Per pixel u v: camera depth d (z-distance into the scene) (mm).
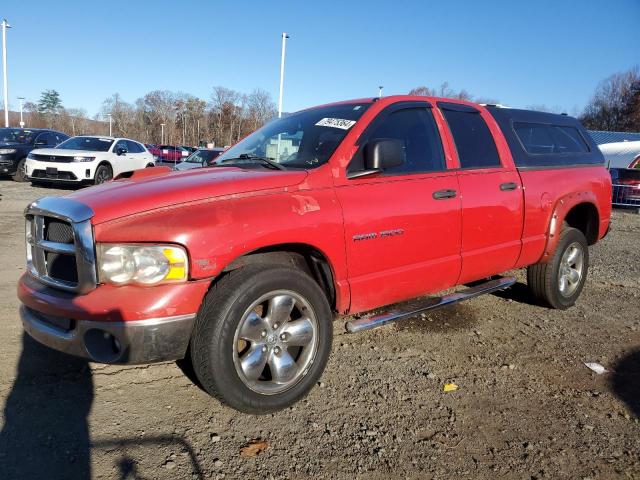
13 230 8570
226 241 2908
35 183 16469
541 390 3623
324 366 3387
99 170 15406
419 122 4137
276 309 3133
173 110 82500
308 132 3980
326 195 3387
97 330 2773
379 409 3301
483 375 3816
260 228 3025
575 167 5312
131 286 2781
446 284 4215
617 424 3223
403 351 4184
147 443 2850
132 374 3621
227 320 2912
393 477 2668
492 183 4395
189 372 3684
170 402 3281
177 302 2795
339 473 2678
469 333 4621
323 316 3346
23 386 3383
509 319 5027
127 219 2836
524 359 4117
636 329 4883
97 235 2801
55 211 2965
